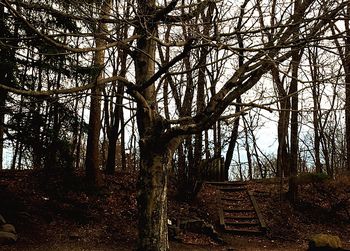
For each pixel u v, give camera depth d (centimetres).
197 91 1223
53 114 1084
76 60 1087
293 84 1402
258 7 462
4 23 820
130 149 2497
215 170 2050
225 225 1389
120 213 1309
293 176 1612
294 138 1611
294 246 1262
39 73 1175
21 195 1255
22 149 1130
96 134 1443
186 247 1141
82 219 1212
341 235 1398
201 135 1541
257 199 1641
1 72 927
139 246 477
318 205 1596
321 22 422
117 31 456
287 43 426
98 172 1430
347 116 1991
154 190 480
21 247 974
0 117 1026
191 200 1529
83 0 491
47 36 399
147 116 500
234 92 444
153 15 461
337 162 2666
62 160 1226
